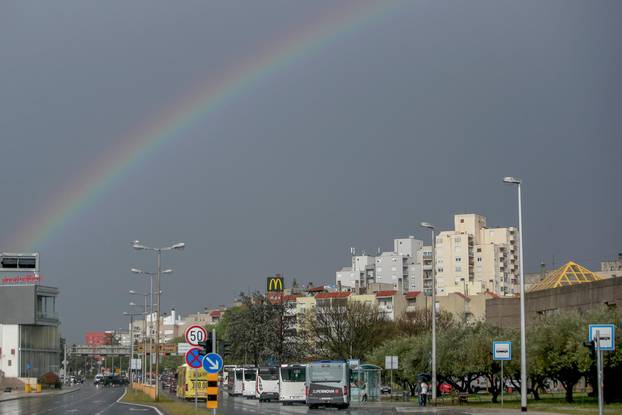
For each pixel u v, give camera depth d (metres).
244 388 113.19
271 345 149.38
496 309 134.62
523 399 60.69
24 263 195.50
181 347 63.59
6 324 192.00
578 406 66.94
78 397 116.31
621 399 74.62
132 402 91.31
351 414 61.91
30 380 180.62
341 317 147.50
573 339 70.31
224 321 197.62
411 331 149.50
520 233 63.59
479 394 111.50
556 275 134.12
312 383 72.31
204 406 74.81
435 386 79.31
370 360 111.75
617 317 71.25
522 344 61.72
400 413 62.62
